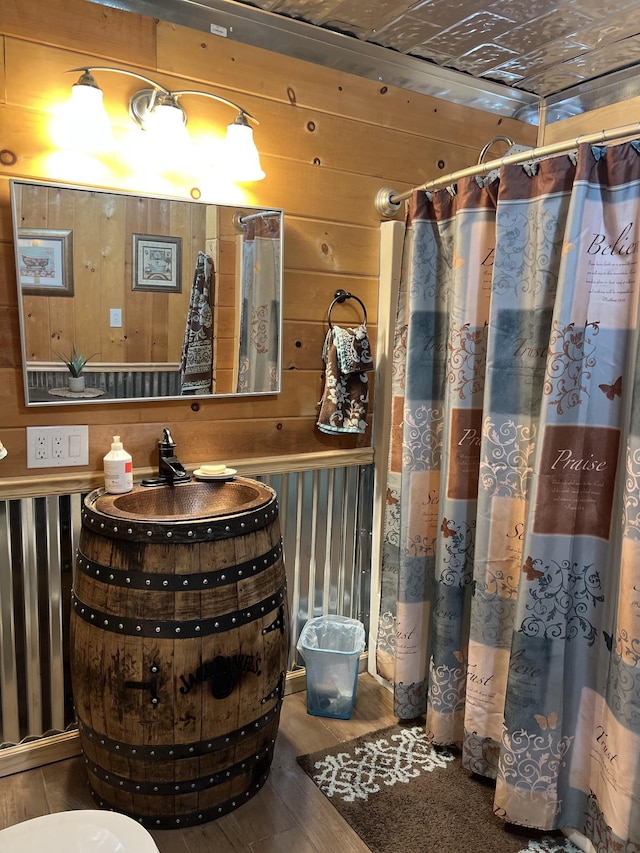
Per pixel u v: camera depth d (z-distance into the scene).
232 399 2.10
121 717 1.59
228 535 1.62
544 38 2.08
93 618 1.61
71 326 1.81
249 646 1.66
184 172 1.92
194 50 1.89
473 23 1.99
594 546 1.61
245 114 1.89
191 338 2.00
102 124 1.66
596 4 1.86
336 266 2.25
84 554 1.66
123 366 1.90
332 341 2.19
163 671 1.56
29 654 1.86
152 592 1.56
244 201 2.03
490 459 1.78
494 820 1.77
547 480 1.60
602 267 1.54
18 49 1.65
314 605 2.38
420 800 1.84
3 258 1.70
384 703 2.32
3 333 1.73
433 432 2.07
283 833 1.70
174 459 1.93
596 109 2.41
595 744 1.65
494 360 1.75
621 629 1.48
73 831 1.20
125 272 1.86
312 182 2.15
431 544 2.11
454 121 2.42
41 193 1.72
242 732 1.69
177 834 1.69
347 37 2.10
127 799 1.68
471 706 1.89
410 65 2.25
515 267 1.71
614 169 1.50
